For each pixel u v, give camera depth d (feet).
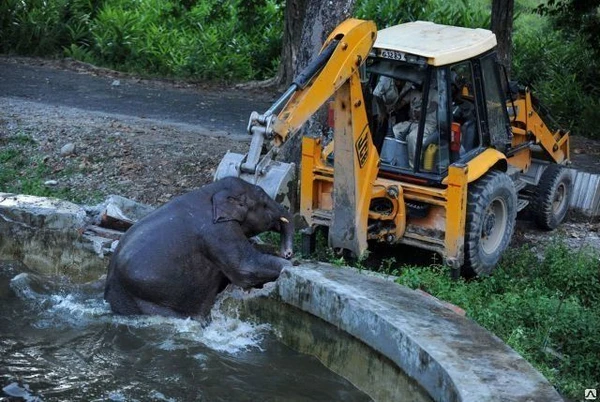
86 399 24.80
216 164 47.16
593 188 45.57
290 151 39.93
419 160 33.68
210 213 27.84
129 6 87.66
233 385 26.18
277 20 84.43
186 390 25.67
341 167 32.30
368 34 31.12
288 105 29.43
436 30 36.17
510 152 38.75
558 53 77.56
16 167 45.70
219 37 82.79
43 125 52.85
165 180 44.68
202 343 28.19
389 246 37.01
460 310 27.61
